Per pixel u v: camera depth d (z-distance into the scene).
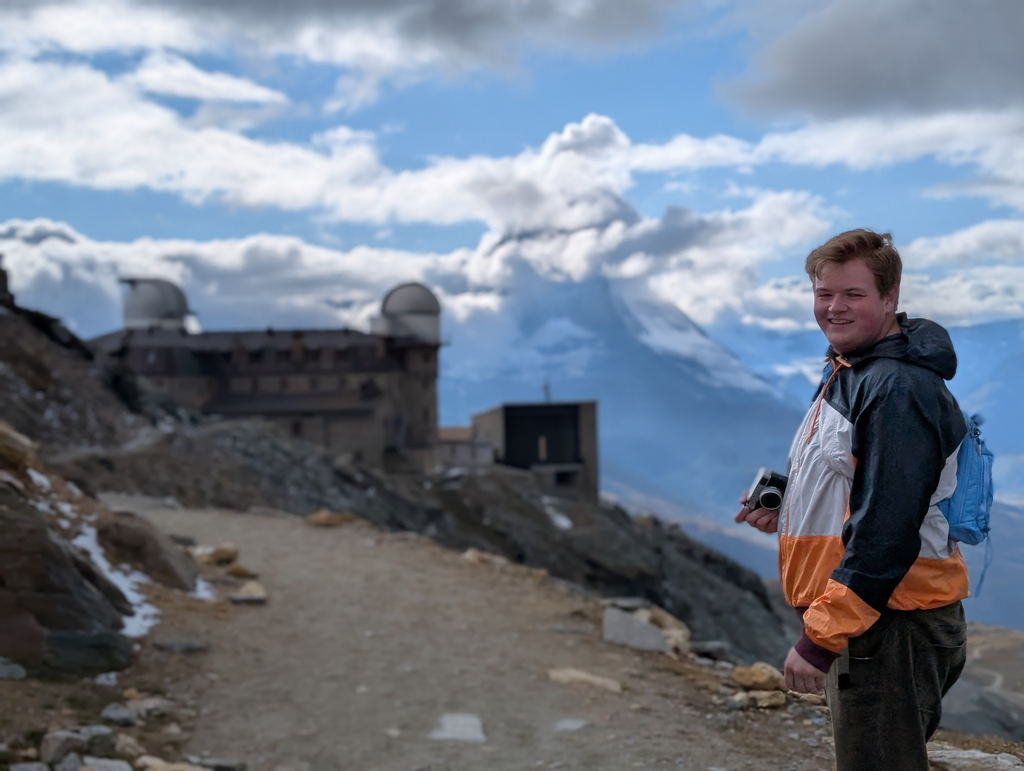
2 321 45.62
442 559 15.97
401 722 7.62
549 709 7.96
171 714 7.49
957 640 2.58
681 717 7.51
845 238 2.67
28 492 11.58
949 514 2.50
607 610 11.21
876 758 2.56
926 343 2.53
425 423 100.06
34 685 7.35
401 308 100.19
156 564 11.62
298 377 94.88
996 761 4.50
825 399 2.74
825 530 2.64
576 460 98.38
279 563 14.91
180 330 97.88
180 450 40.59
